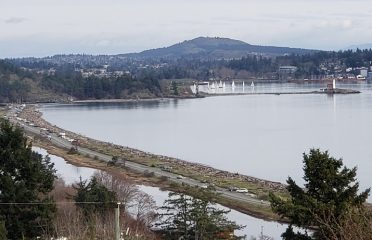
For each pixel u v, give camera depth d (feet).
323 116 564.30
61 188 164.35
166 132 490.49
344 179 65.57
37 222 84.02
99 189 121.80
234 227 123.34
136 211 160.25
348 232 45.55
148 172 272.72
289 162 323.98
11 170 85.05
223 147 394.52
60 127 528.63
